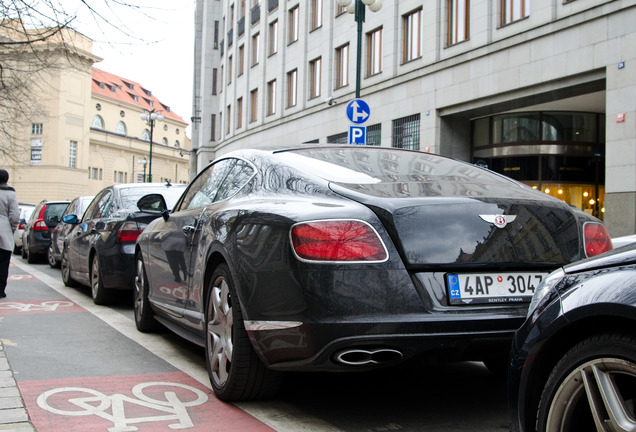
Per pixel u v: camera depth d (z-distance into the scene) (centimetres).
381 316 302
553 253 338
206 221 440
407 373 464
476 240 323
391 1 2364
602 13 1533
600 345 208
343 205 332
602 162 2056
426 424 349
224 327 387
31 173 7888
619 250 227
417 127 2227
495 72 1867
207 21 4797
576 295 220
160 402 384
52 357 509
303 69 3062
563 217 350
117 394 400
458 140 2152
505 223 331
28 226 1694
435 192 347
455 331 304
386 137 2384
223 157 511
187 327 484
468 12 2027
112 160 9644
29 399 386
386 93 2384
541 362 232
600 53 1547
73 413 360
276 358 336
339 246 311
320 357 310
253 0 3753
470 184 377
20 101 1827
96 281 823
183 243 484
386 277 307
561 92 1727
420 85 2189
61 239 1322
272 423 346
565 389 218
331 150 446
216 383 390
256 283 342
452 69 2041
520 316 314
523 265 329
